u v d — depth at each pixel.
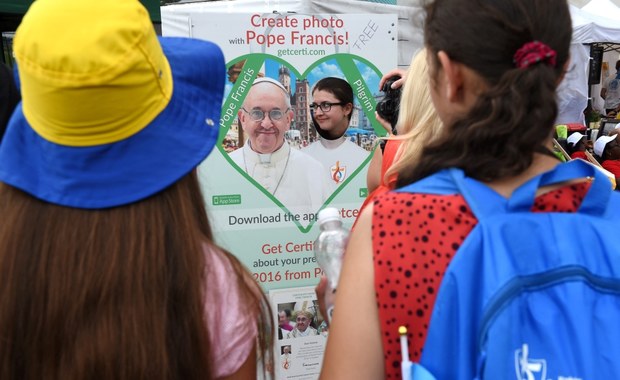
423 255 0.81
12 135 0.86
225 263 0.95
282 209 2.39
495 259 0.77
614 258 0.80
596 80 9.81
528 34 0.78
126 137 0.82
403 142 1.59
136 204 0.84
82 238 0.82
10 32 4.67
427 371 0.78
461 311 0.77
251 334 0.95
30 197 0.86
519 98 0.77
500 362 0.74
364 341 0.85
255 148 2.32
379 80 2.40
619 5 11.02
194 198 0.93
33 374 0.83
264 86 2.29
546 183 0.85
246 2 3.31
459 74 0.83
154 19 4.60
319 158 2.40
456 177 0.83
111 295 0.81
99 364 0.80
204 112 0.93
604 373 0.77
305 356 2.48
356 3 3.25
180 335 0.85
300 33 2.29
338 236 1.30
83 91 0.75
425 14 0.92
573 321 0.76
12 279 0.83
